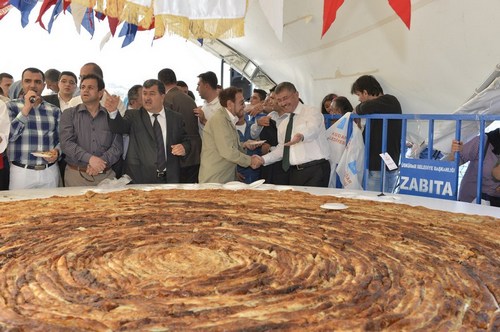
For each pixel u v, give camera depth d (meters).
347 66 7.67
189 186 3.80
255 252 1.98
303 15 7.69
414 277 1.69
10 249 1.98
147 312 1.38
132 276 1.69
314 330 1.27
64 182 4.49
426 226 2.48
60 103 5.16
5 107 4.10
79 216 2.60
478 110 5.17
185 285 1.60
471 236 2.28
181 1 3.79
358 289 1.56
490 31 4.91
